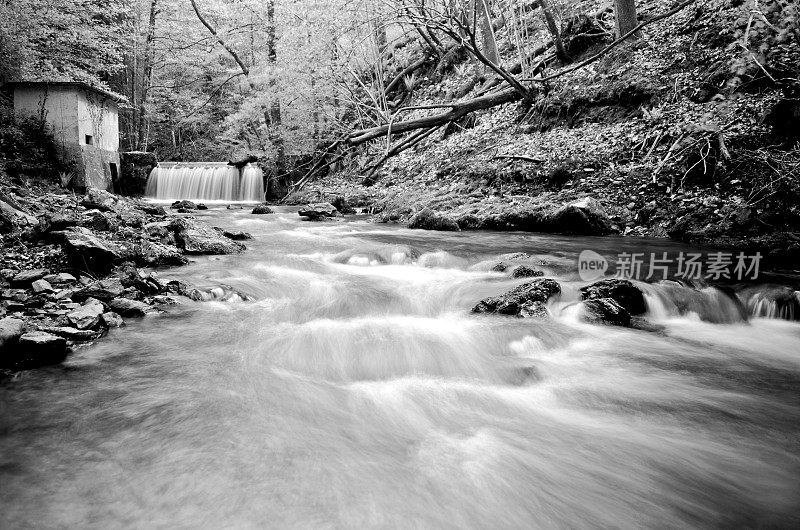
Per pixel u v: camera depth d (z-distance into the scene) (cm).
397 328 512
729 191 930
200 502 246
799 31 802
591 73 1484
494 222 1154
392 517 241
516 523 242
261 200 2088
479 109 1670
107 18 2086
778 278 654
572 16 1702
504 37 2109
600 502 259
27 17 1484
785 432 333
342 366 429
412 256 857
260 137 2178
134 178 1941
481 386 402
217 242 844
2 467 271
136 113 2620
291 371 412
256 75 2027
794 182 844
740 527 242
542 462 294
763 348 490
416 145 1970
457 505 253
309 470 277
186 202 1603
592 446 314
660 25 1430
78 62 1894
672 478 281
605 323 538
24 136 1329
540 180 1276
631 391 395
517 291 575
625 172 1131
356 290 648
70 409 334
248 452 292
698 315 585
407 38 2506
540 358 458
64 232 636
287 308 573
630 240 950
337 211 1523
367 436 319
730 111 996
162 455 286
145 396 355
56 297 502
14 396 350
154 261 708
